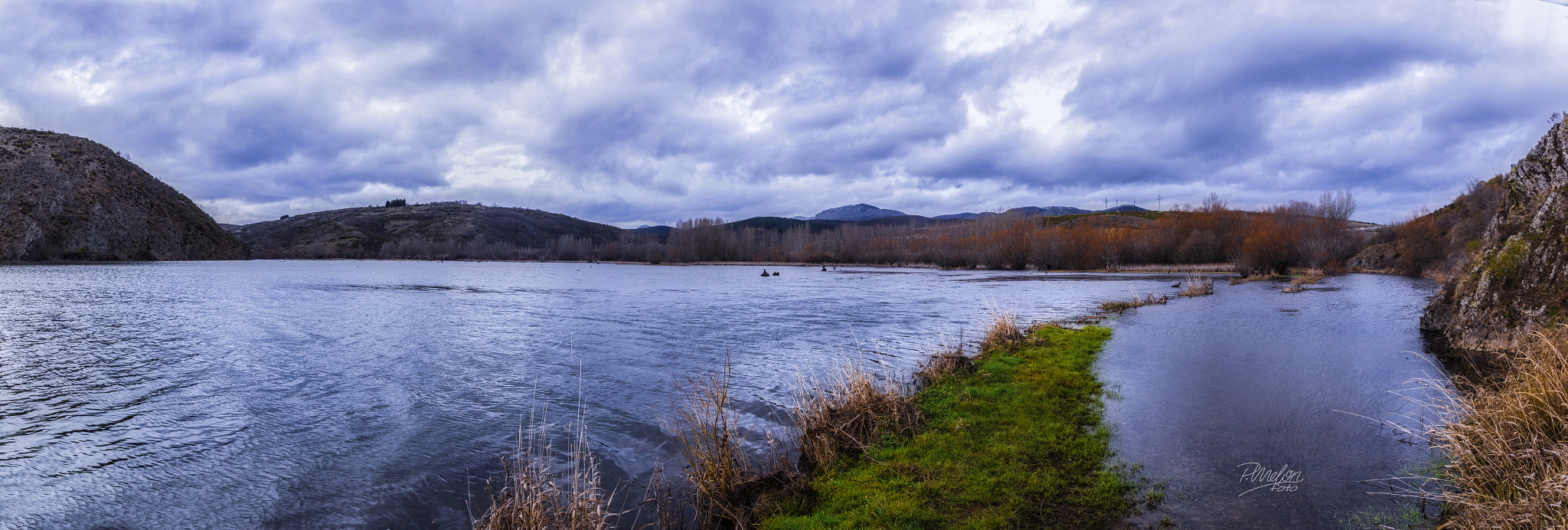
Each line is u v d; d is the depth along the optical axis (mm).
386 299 32438
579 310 26656
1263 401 8688
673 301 31281
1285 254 47281
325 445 8758
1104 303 24266
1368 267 52094
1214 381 9969
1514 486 4535
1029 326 17969
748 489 6281
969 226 104312
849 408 8227
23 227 77125
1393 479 5703
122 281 45469
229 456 8375
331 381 12766
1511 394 5582
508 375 13195
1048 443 7035
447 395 11469
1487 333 11992
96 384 12570
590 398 11086
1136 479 5926
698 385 11727
